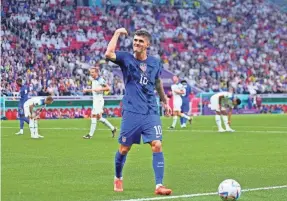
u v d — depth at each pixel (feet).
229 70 272.10
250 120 187.42
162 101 53.31
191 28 287.48
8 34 235.20
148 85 50.55
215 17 297.12
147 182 57.47
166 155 83.25
